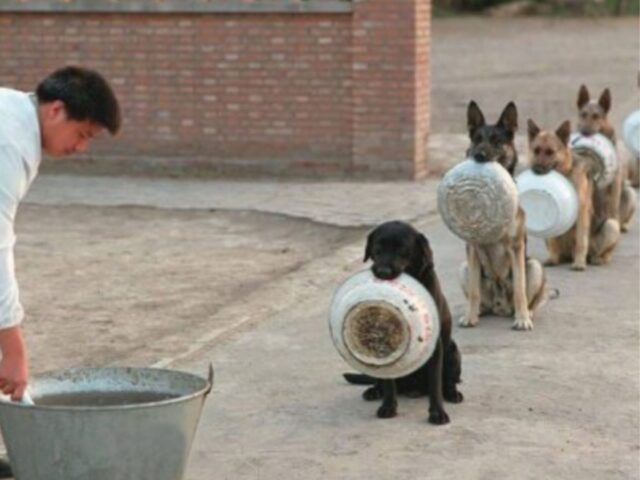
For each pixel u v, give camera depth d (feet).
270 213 63.62
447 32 180.86
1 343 23.22
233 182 73.36
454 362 33.32
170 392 25.71
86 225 61.52
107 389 25.99
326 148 73.87
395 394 32.81
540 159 48.65
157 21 75.00
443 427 31.86
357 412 33.06
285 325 41.93
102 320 44.01
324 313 43.50
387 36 71.87
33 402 24.88
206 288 48.67
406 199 66.64
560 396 34.35
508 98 116.26
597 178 50.85
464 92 120.78
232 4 73.67
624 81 128.36
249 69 74.33
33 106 22.75
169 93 75.51
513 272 40.98
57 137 22.85
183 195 69.10
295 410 33.24
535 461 29.58
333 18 72.59
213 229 60.39
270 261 53.42
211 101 75.05
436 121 101.60
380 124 72.79
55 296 47.62
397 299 31.01
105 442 23.22
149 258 54.19
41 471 23.62
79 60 76.38
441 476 28.63
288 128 74.23
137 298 47.19
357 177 73.67
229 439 31.09
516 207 39.68
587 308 44.19
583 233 50.11
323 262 51.21
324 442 30.86
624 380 35.81
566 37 175.22
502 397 34.22
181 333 41.63
